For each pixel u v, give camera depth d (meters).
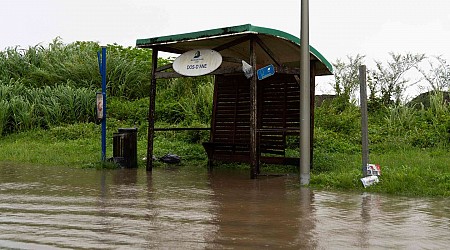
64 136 15.95
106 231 5.25
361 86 8.09
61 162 11.75
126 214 6.11
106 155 12.27
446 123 13.41
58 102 17.97
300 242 4.80
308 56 8.80
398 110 15.25
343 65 18.34
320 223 5.59
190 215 6.05
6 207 6.54
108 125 16.69
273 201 6.98
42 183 8.79
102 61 11.57
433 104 15.08
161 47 10.73
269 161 11.07
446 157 10.91
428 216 5.95
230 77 11.89
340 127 15.03
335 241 4.83
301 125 8.73
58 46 22.67
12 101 17.62
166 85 19.88
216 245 4.70
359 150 12.86
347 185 8.08
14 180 9.15
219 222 5.66
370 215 6.01
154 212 6.23
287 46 10.42
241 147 11.35
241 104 11.62
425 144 13.01
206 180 9.30
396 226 5.44
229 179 9.45
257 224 5.55
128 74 19.64
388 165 9.52
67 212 6.23
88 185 8.59
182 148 13.34
